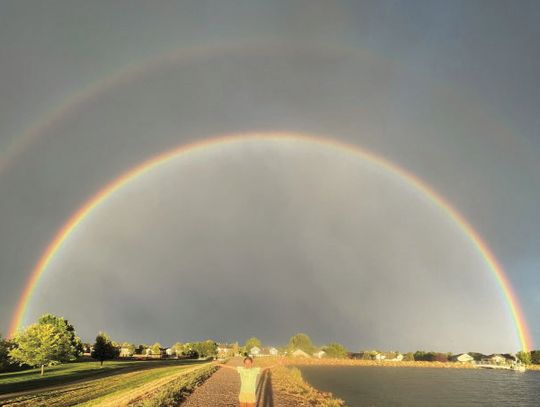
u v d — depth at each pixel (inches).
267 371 2613.2
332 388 2395.4
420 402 2066.9
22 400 1083.9
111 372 2317.9
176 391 1118.4
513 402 2370.8
